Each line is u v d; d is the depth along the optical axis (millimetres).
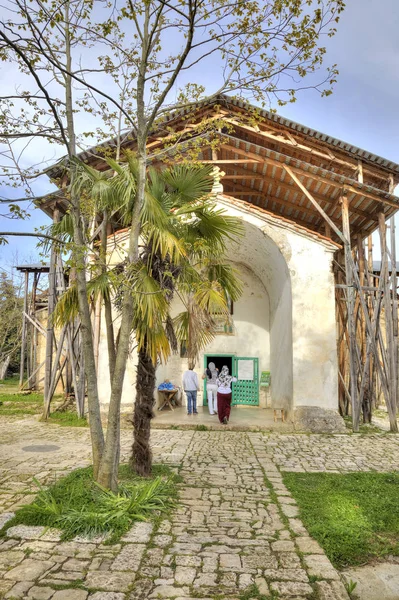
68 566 3676
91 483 5340
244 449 8492
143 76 5254
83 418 11609
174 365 14539
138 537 4273
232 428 10508
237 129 13109
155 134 11906
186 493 5664
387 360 11742
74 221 5410
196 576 3572
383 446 9094
